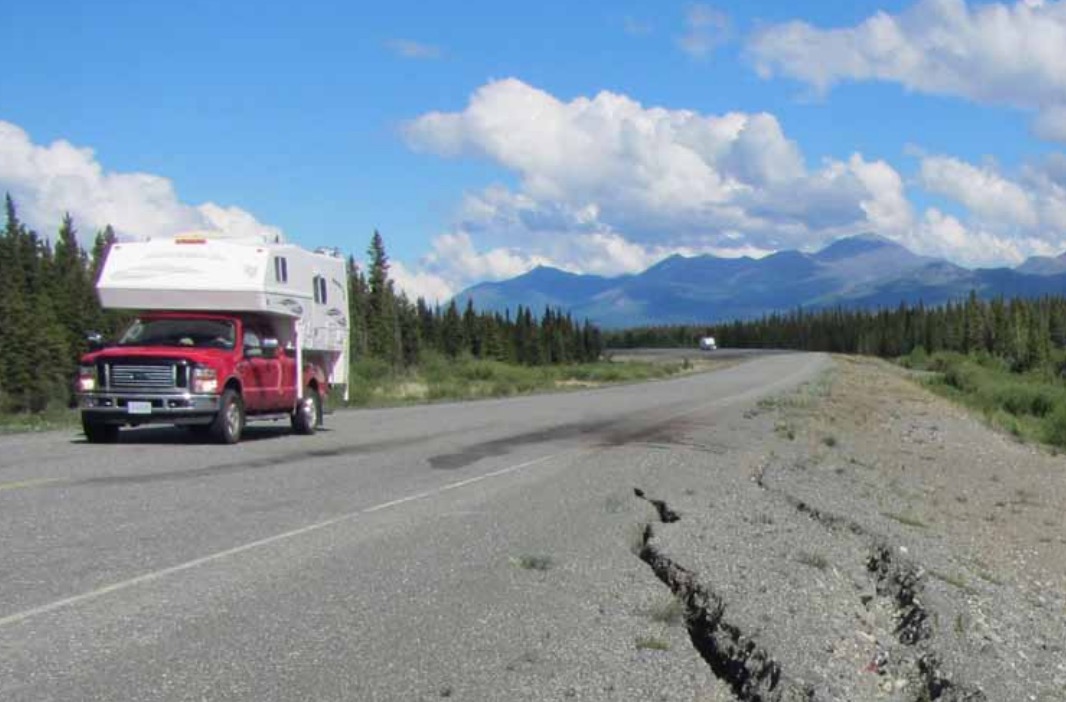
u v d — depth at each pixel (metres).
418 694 5.41
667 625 7.12
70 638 6.01
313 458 15.59
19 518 9.63
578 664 6.09
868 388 54.31
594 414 28.31
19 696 5.06
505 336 121.50
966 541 13.85
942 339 164.25
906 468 22.14
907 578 9.72
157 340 17.30
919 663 7.10
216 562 8.12
